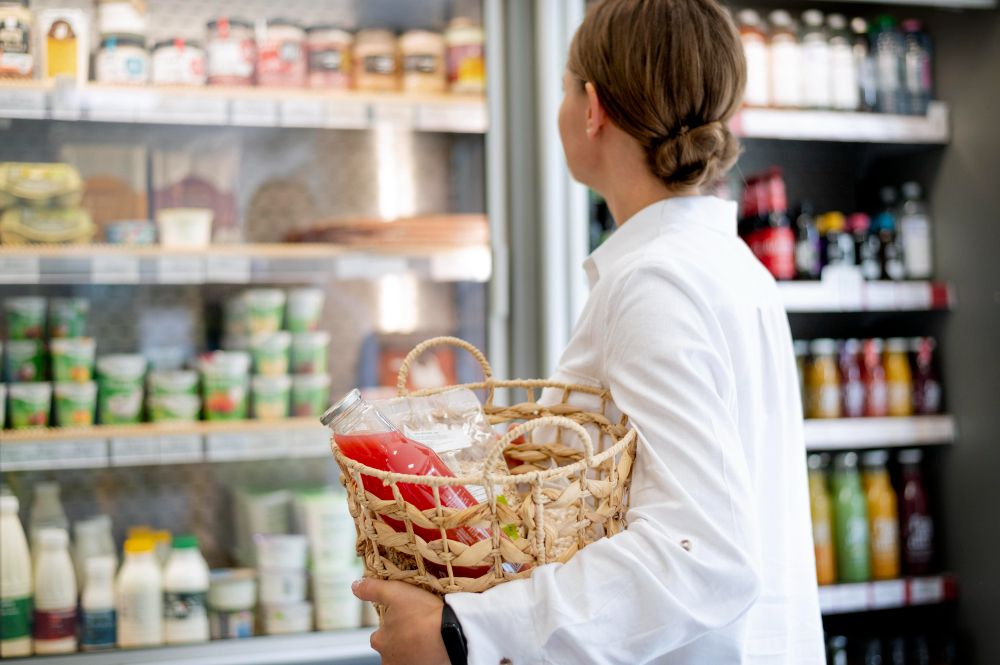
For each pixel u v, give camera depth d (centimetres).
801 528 107
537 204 203
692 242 101
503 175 203
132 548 198
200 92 205
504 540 83
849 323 269
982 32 228
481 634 82
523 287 203
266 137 231
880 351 246
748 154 262
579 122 113
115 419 203
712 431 87
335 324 233
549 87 200
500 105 203
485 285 214
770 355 103
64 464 191
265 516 215
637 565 82
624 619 82
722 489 85
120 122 219
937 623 248
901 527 247
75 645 196
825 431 228
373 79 217
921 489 245
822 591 229
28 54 191
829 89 234
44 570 194
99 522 207
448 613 83
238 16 224
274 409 213
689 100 102
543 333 200
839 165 269
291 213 233
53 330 203
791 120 222
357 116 206
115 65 200
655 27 102
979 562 234
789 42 231
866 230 243
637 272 94
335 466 232
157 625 197
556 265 200
